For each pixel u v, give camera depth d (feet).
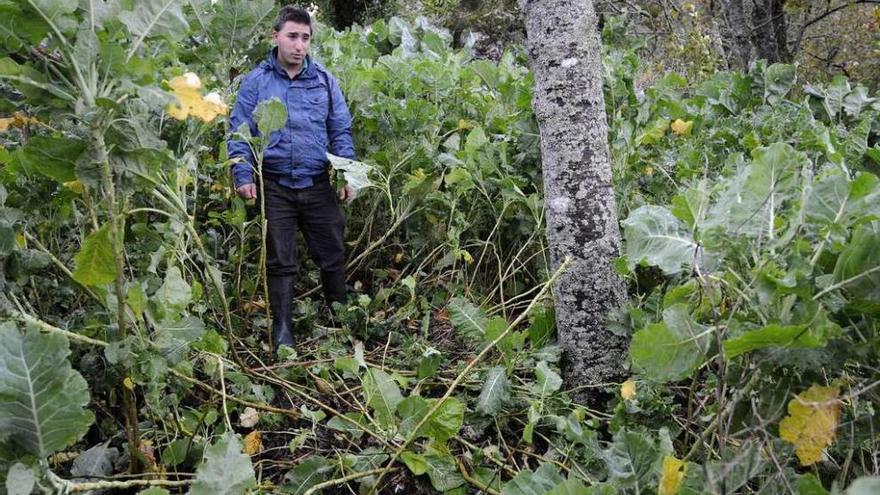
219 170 12.55
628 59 15.07
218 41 12.57
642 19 39.27
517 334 9.61
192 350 9.32
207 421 8.77
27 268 7.50
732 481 6.13
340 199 13.44
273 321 11.75
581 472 8.13
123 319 7.13
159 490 6.06
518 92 14.61
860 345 5.90
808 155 12.28
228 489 6.21
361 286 14.20
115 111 6.57
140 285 7.05
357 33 19.72
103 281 6.98
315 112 12.10
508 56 18.45
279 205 11.87
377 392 8.21
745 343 5.69
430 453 8.18
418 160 13.64
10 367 5.81
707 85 17.98
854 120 14.28
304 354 11.58
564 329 9.91
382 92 15.38
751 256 6.26
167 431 8.34
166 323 7.52
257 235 13.35
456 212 13.19
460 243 13.94
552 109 9.66
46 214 8.80
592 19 9.68
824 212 5.96
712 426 6.77
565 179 9.66
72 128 7.11
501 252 13.83
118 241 6.92
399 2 44.16
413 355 10.84
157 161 7.02
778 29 39.81
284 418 9.65
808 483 5.72
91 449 8.00
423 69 15.06
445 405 7.92
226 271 12.95
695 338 6.12
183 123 8.70
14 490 5.47
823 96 14.92
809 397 5.79
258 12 12.46
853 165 9.01
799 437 5.70
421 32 20.56
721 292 6.79
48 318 8.44
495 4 38.24
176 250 9.00
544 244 13.42
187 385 8.81
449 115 15.46
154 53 8.23
